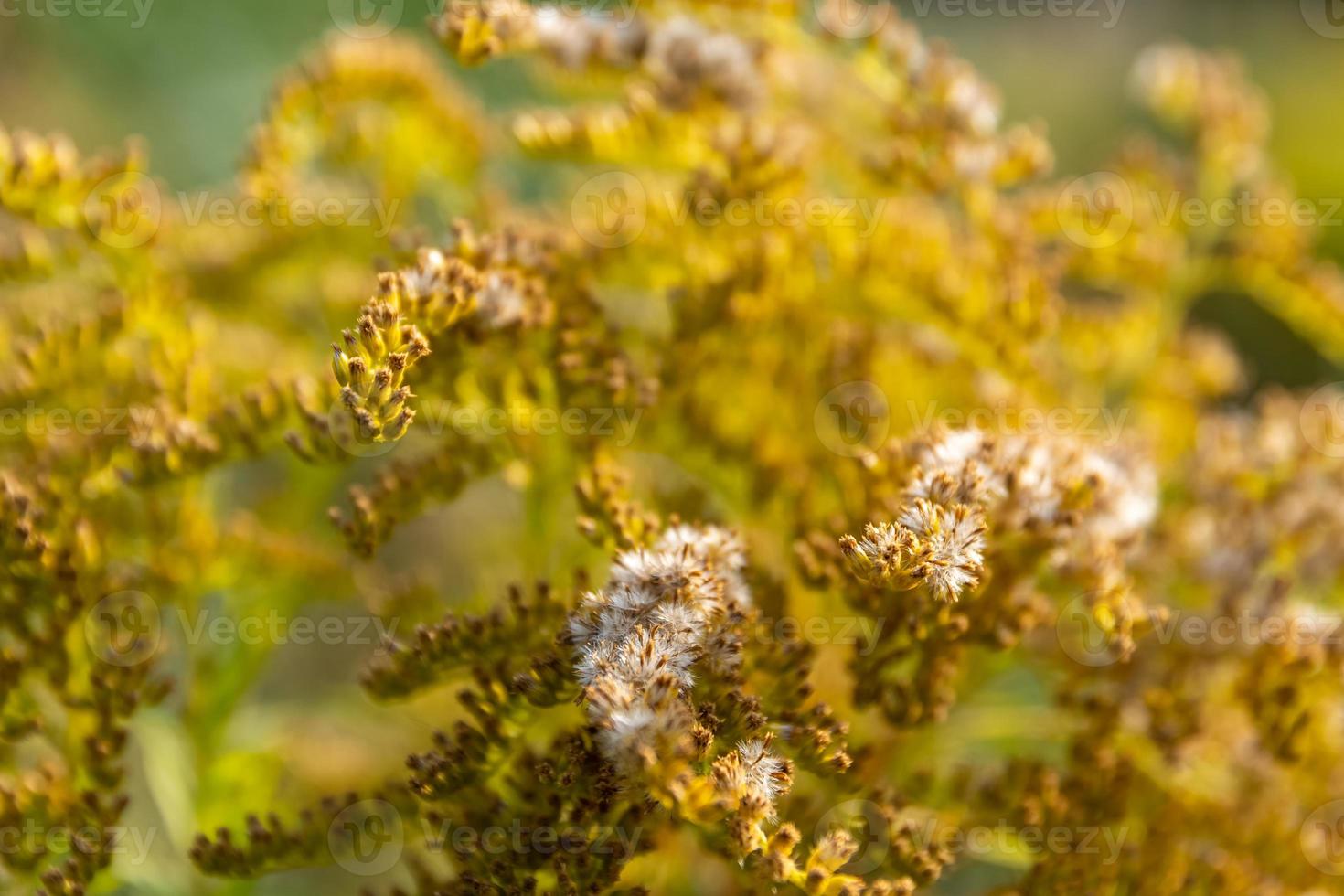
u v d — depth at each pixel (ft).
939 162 1.09
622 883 1.02
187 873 1.11
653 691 0.92
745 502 1.07
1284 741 1.06
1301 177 2.47
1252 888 1.05
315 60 1.13
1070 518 1.00
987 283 1.09
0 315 1.11
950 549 0.95
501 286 1.01
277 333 1.16
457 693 0.97
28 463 1.05
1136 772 1.07
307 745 1.17
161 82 1.88
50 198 1.06
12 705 1.03
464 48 1.04
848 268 1.08
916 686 1.00
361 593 1.11
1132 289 1.21
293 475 1.14
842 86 1.15
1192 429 1.18
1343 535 1.11
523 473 1.04
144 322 1.08
